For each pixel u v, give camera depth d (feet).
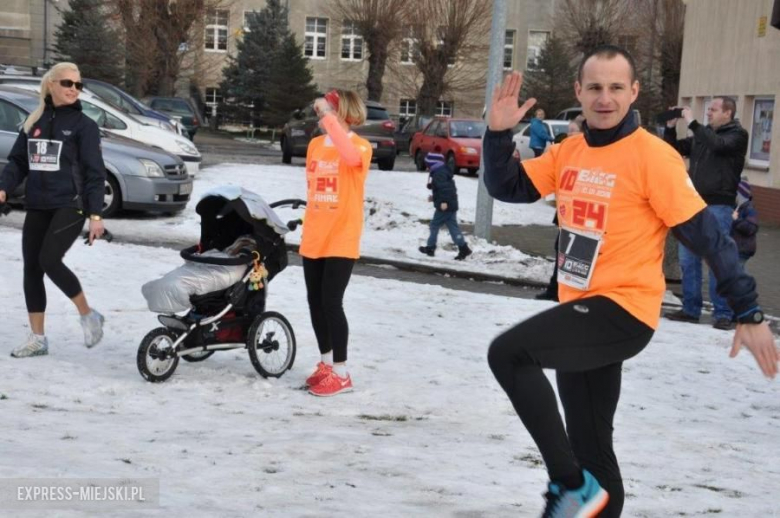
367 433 21.54
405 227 64.64
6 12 184.34
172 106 136.15
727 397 27.96
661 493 18.22
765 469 20.71
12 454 17.75
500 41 58.44
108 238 26.68
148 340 25.27
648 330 13.04
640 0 181.88
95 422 21.16
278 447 19.63
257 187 79.05
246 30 202.80
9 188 26.48
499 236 68.69
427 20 181.98
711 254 12.74
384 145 112.06
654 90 180.55
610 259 13.16
